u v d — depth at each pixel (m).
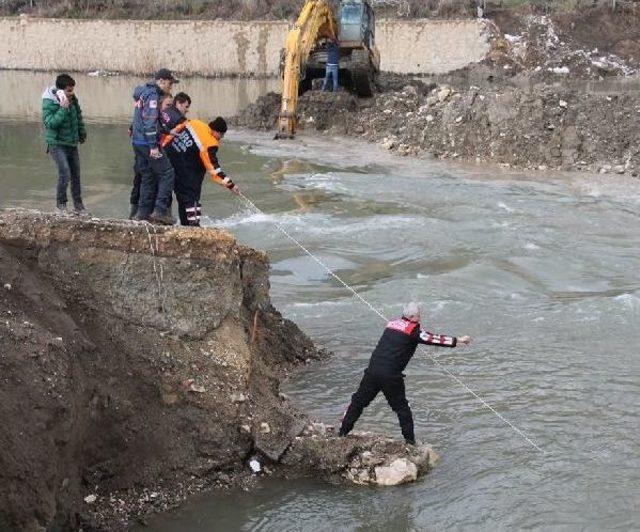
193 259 8.40
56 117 10.13
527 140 25.52
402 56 56.38
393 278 14.16
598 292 13.75
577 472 8.08
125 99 45.22
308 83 35.19
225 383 8.23
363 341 11.51
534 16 56.41
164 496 7.39
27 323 7.08
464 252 15.65
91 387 7.45
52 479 6.39
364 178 22.47
